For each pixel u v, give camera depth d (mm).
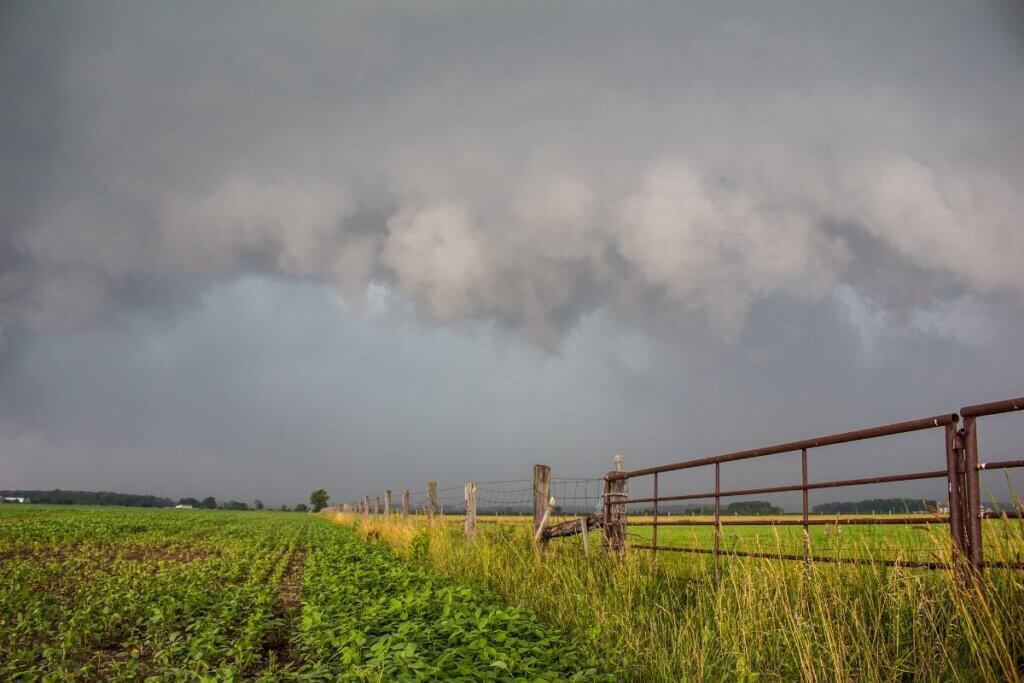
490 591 11070
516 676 5910
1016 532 5445
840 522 6977
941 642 5363
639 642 7102
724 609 7578
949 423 5855
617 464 13453
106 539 27484
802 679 5676
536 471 14852
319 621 8172
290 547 24500
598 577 10469
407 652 6020
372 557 17672
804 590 7008
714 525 9375
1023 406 5109
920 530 6777
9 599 11156
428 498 23172
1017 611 5293
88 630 9047
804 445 7668
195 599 10938
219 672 6867
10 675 7172
